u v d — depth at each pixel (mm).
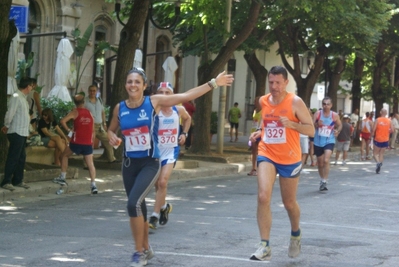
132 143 8234
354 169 27125
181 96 8180
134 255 8180
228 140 41312
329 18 27625
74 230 11062
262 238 8508
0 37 14891
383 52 42531
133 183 8383
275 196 16328
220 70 25641
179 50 33906
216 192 17266
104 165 19734
